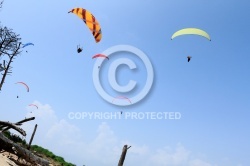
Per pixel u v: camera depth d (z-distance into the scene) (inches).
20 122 386.3
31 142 925.2
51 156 1087.0
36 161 506.9
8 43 884.6
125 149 522.9
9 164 397.4
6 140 436.5
